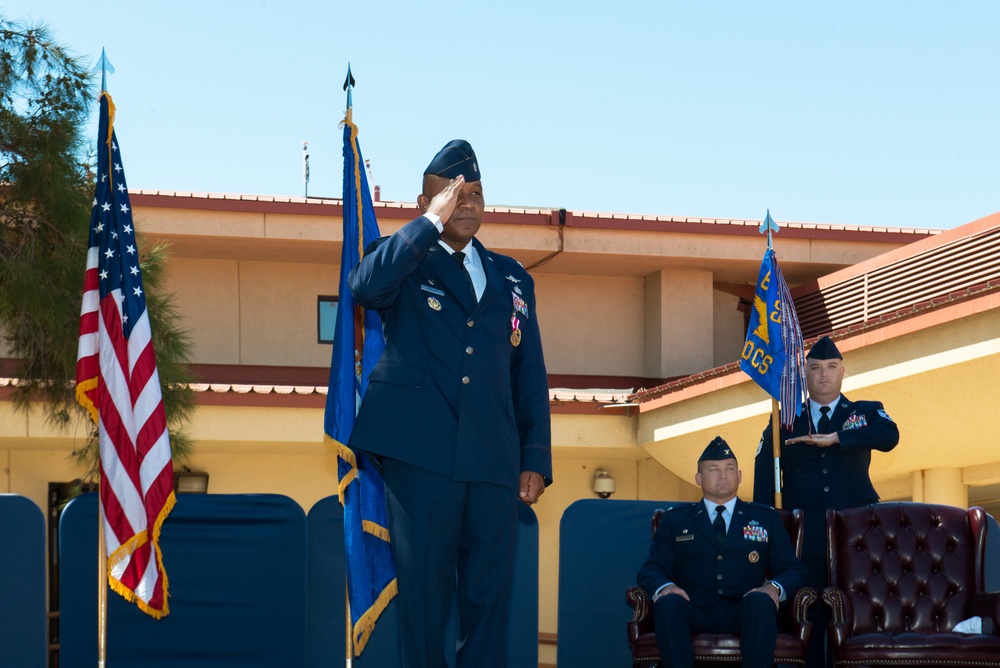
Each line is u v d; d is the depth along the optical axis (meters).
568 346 19.78
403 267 4.85
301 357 18.98
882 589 7.59
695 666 7.00
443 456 4.96
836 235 18.78
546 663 17.30
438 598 5.00
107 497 6.80
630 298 20.06
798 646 6.90
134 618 7.21
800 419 8.18
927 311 11.81
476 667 4.99
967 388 11.78
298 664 7.36
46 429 14.38
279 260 19.00
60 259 10.41
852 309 16.69
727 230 18.52
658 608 6.88
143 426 6.88
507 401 5.16
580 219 18.12
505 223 18.00
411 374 5.04
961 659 6.87
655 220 18.31
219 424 15.15
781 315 8.39
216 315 18.81
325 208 17.53
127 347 6.98
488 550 5.05
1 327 10.87
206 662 7.29
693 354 19.36
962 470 14.18
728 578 7.23
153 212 17.12
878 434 7.71
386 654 7.42
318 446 15.80
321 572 7.49
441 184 5.15
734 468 7.43
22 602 7.04
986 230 13.75
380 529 6.07
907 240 18.98
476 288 5.28
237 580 7.36
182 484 16.58
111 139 7.21
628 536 8.02
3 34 10.59
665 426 15.81
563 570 7.96
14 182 10.53
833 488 7.90
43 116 10.54
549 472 5.35
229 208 17.30
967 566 7.59
